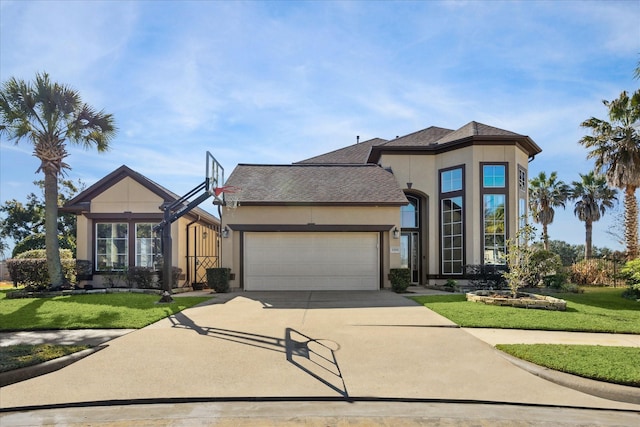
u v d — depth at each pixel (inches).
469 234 636.1
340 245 602.9
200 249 737.0
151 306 415.2
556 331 309.7
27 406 179.9
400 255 655.1
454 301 457.4
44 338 284.7
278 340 279.7
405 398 188.4
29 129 546.9
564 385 202.4
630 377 196.5
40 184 1144.8
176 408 180.7
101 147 593.0
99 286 617.0
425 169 697.6
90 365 229.6
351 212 607.5
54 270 555.8
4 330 307.9
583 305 439.5
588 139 788.6
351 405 183.9
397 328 314.7
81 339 281.6
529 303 410.3
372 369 224.5
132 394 190.5
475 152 641.0
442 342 275.1
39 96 535.5
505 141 637.9
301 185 644.1
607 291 606.5
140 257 631.8
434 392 194.7
